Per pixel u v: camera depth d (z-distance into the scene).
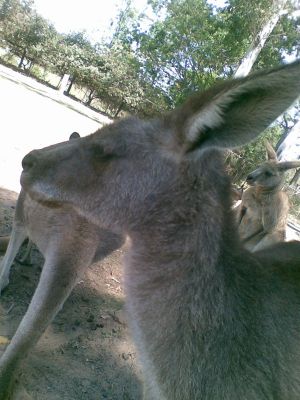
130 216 0.31
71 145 0.33
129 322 0.32
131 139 0.31
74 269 0.40
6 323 0.49
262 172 0.96
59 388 0.44
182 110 0.29
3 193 0.83
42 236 0.44
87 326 0.55
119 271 0.72
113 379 0.48
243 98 0.25
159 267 0.30
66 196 0.33
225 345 0.29
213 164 0.30
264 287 0.31
